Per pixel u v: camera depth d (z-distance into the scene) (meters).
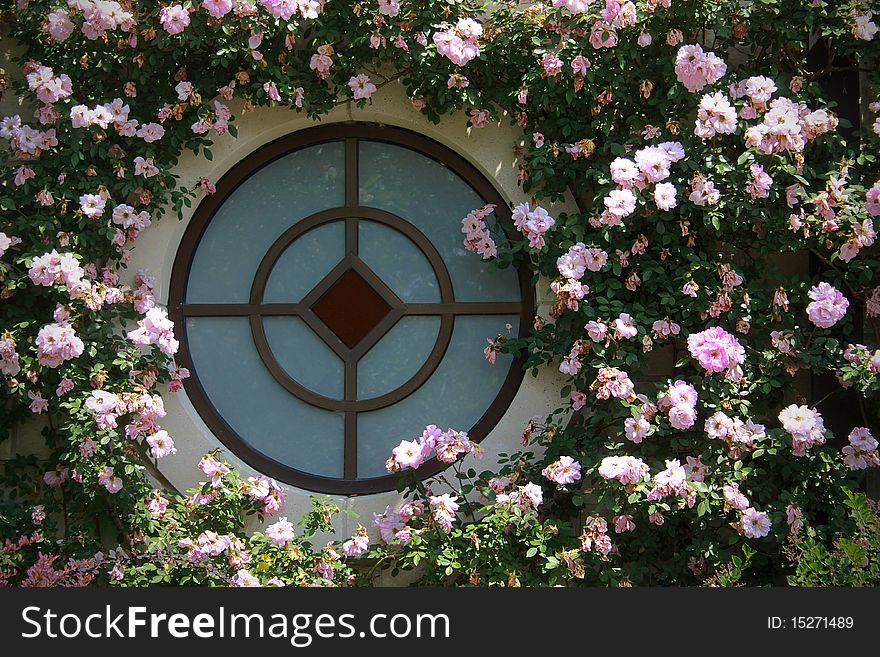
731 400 4.07
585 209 4.43
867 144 4.30
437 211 4.56
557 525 4.05
